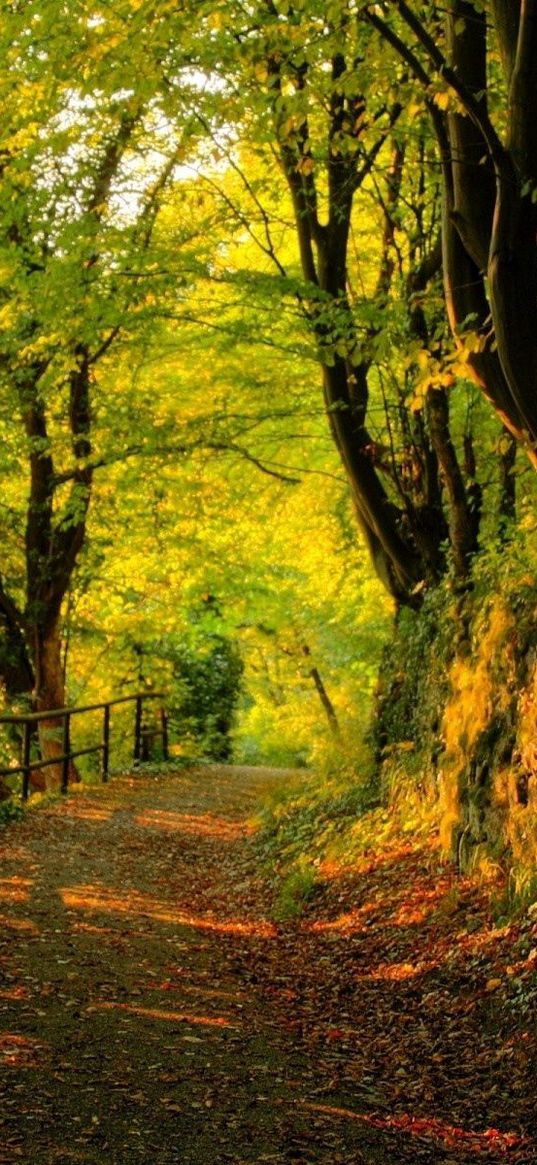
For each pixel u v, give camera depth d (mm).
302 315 13484
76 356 14562
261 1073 6000
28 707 19719
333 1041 6867
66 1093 5352
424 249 12977
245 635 31562
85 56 9219
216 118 12781
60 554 20094
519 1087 5945
